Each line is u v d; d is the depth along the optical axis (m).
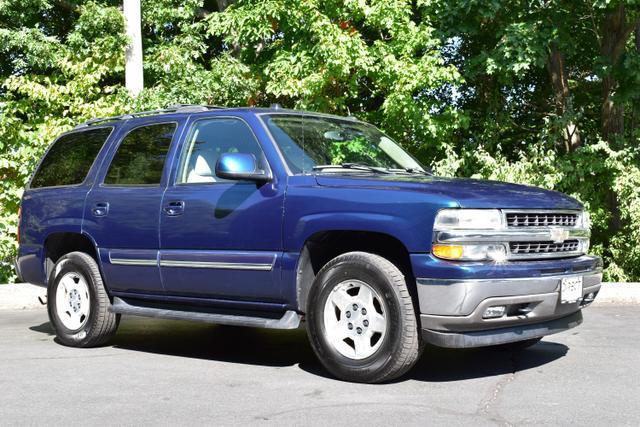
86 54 14.97
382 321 5.26
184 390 5.18
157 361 6.30
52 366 6.06
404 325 5.16
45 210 7.42
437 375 5.62
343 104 14.16
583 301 5.80
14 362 6.24
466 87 16.03
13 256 13.02
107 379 5.55
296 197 5.70
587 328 7.82
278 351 6.80
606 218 14.05
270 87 13.91
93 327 6.89
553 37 13.26
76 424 4.36
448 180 5.77
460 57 15.95
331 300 5.47
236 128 6.28
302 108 13.84
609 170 13.69
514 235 5.25
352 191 5.48
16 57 16.78
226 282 6.04
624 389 5.11
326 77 13.41
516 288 5.15
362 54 13.21
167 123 6.81
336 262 5.46
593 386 5.20
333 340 5.45
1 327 8.34
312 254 5.74
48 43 15.12
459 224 5.07
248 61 15.96
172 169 6.53
